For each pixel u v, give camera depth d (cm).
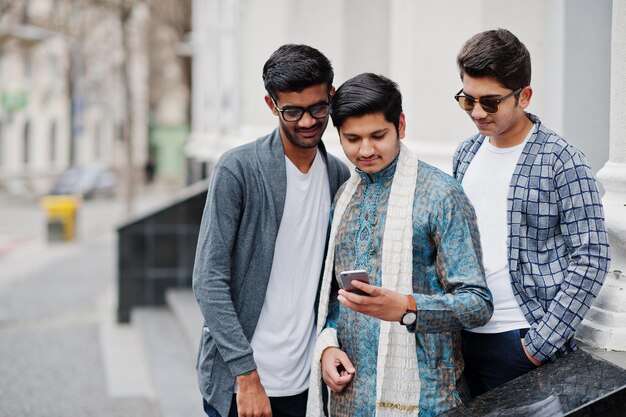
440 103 459
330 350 252
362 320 247
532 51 399
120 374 707
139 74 3788
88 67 2917
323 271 277
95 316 970
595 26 366
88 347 810
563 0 366
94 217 2575
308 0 646
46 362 747
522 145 248
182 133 4612
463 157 265
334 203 265
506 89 235
